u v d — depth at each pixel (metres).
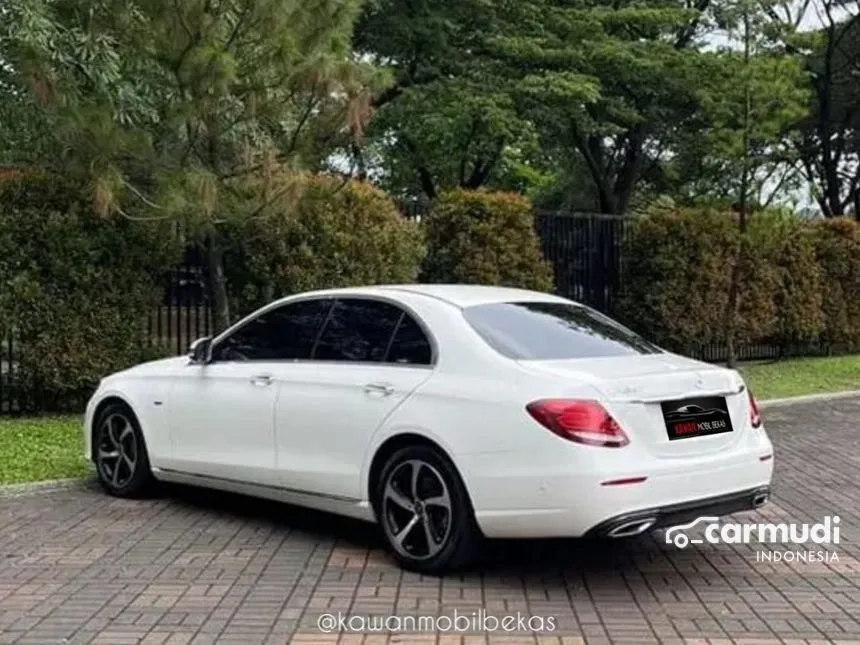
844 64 30.69
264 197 10.60
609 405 5.42
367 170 25.38
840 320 20.73
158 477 7.81
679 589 5.74
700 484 5.64
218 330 12.19
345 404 6.34
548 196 37.09
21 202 11.20
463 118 21.41
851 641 4.92
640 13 22.52
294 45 10.29
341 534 6.92
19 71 10.20
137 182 10.94
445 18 21.86
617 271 17.88
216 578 5.90
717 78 22.00
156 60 10.52
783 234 17.27
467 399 5.73
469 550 5.76
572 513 5.33
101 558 6.33
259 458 6.90
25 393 11.78
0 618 5.22
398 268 13.34
